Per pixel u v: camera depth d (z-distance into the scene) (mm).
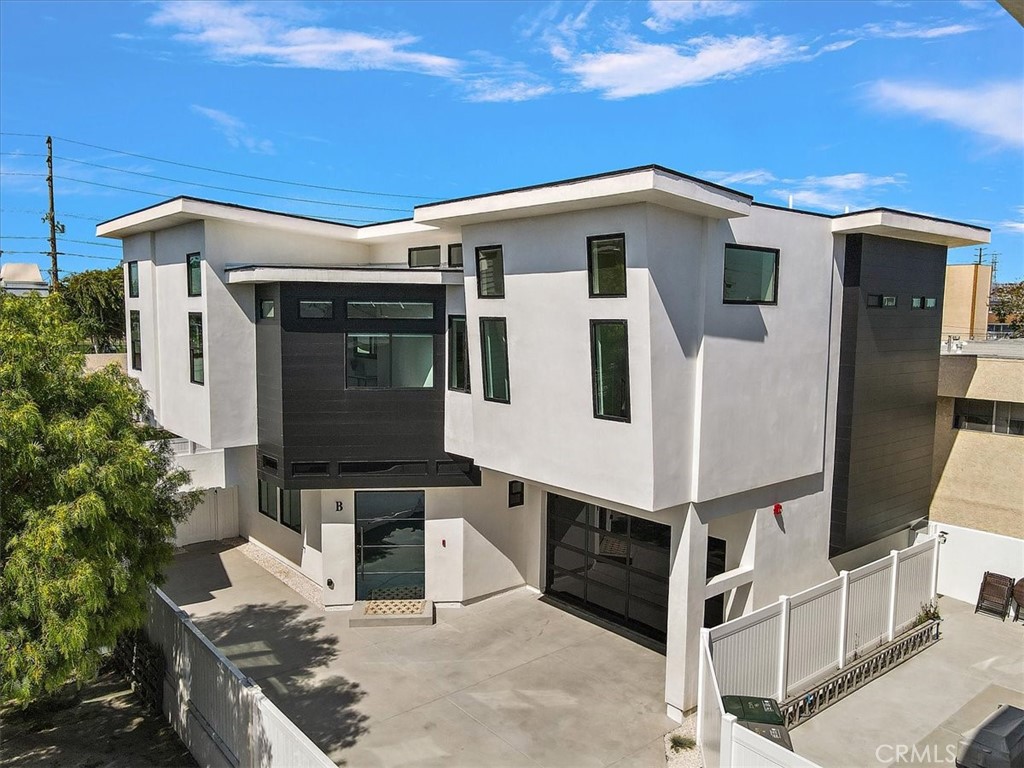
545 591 17734
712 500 12453
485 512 16953
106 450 9781
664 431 11367
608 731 11734
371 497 16406
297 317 15461
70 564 8953
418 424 15789
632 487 11516
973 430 18859
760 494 13688
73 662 9273
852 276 15125
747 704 10633
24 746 11547
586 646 14828
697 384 11914
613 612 16375
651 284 10945
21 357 9633
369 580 16641
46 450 9555
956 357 18797
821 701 12375
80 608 8953
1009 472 17969
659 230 11016
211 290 16203
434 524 16547
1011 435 18109
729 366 12367
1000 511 18141
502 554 17453
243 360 16656
